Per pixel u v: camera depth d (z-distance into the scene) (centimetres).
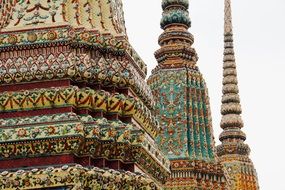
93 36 1722
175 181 2975
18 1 1777
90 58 1698
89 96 1628
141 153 1648
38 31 1706
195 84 3228
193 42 3425
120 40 1766
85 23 1775
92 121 1595
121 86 1716
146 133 1795
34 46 1689
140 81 1812
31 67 1656
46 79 1655
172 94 3177
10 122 1586
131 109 1678
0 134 1559
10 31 1720
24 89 1658
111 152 1614
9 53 1700
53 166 1530
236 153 4434
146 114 1759
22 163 1558
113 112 1666
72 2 1778
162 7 3488
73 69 1642
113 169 1594
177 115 3125
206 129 3153
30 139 1548
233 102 4722
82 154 1575
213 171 3052
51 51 1686
